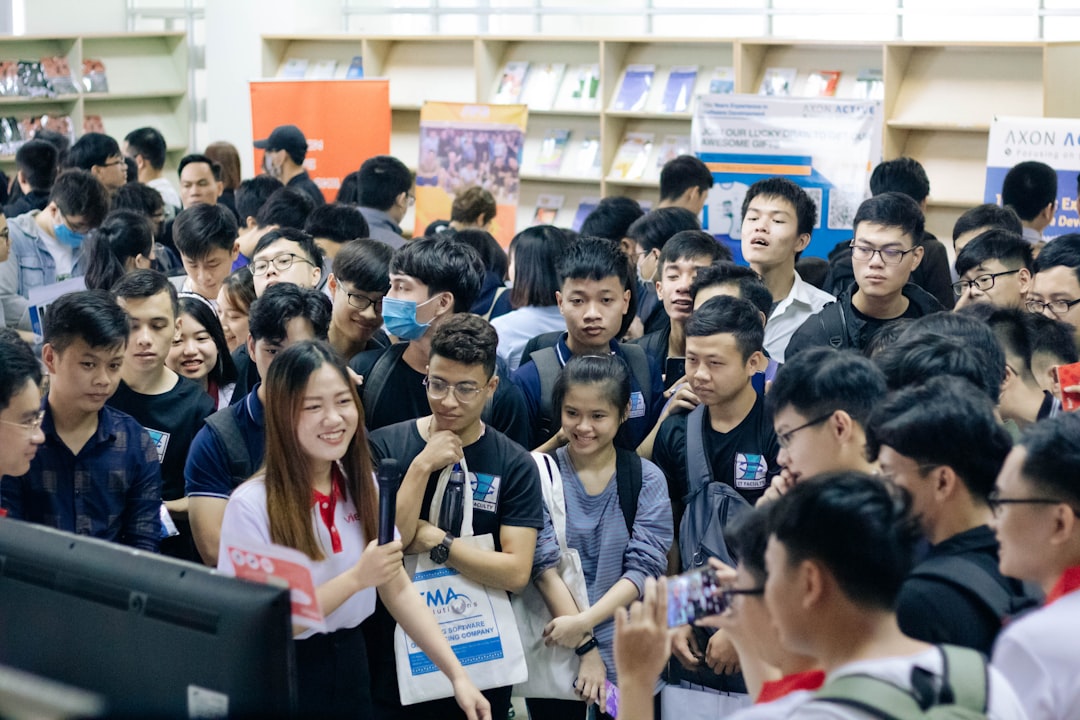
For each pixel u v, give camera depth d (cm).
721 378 325
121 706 167
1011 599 206
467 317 308
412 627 282
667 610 187
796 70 894
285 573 200
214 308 441
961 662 161
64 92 1101
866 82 869
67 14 1201
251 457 312
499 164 792
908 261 408
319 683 263
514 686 325
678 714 307
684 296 405
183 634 165
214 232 448
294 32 1070
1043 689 185
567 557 326
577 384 327
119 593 168
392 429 318
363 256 369
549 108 968
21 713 151
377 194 661
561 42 988
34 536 177
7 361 253
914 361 272
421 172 809
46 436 297
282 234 417
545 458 334
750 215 439
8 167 1074
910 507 172
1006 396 312
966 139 850
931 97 856
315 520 262
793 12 944
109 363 294
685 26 1022
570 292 370
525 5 1077
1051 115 809
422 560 305
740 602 184
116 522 307
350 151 845
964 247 430
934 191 852
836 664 168
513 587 308
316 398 255
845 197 664
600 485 333
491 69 1002
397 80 1046
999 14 891
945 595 204
